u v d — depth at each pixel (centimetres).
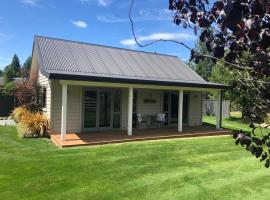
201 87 1536
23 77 2384
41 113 1550
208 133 1531
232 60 221
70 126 1423
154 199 619
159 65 1841
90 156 980
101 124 1523
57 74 1128
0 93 2275
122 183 717
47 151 1048
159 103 1734
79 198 623
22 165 862
